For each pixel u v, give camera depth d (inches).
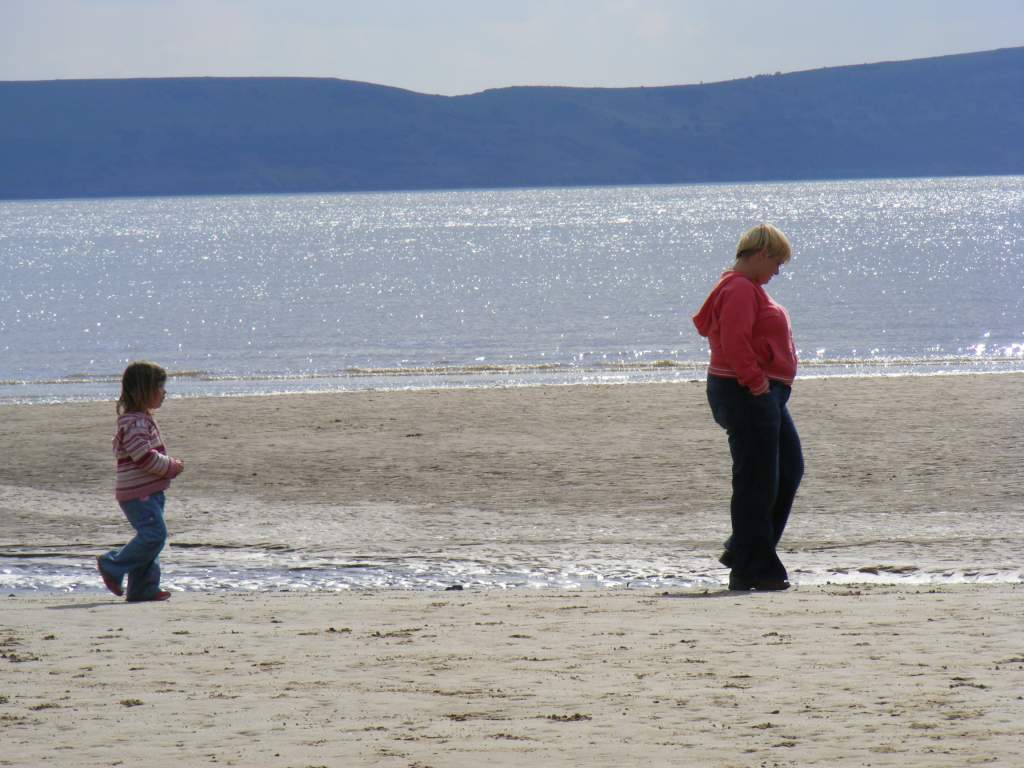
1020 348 4955.7
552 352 5182.1
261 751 644.1
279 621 1061.8
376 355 5201.8
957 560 1487.5
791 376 1230.9
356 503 2012.8
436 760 620.1
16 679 833.5
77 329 6574.8
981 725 659.4
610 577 1456.7
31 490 2162.9
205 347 5625.0
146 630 1019.9
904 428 2586.1
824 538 1664.6
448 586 1423.5
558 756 623.2
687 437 2546.8
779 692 751.1
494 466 2295.8
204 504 2014.0
